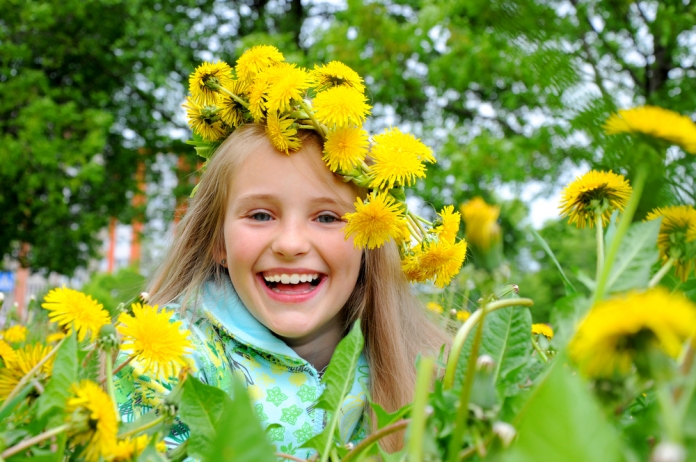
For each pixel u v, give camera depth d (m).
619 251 0.50
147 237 9.05
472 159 5.63
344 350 0.67
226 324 1.27
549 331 0.97
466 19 5.83
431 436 0.41
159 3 8.72
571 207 0.61
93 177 7.32
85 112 7.51
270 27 9.52
